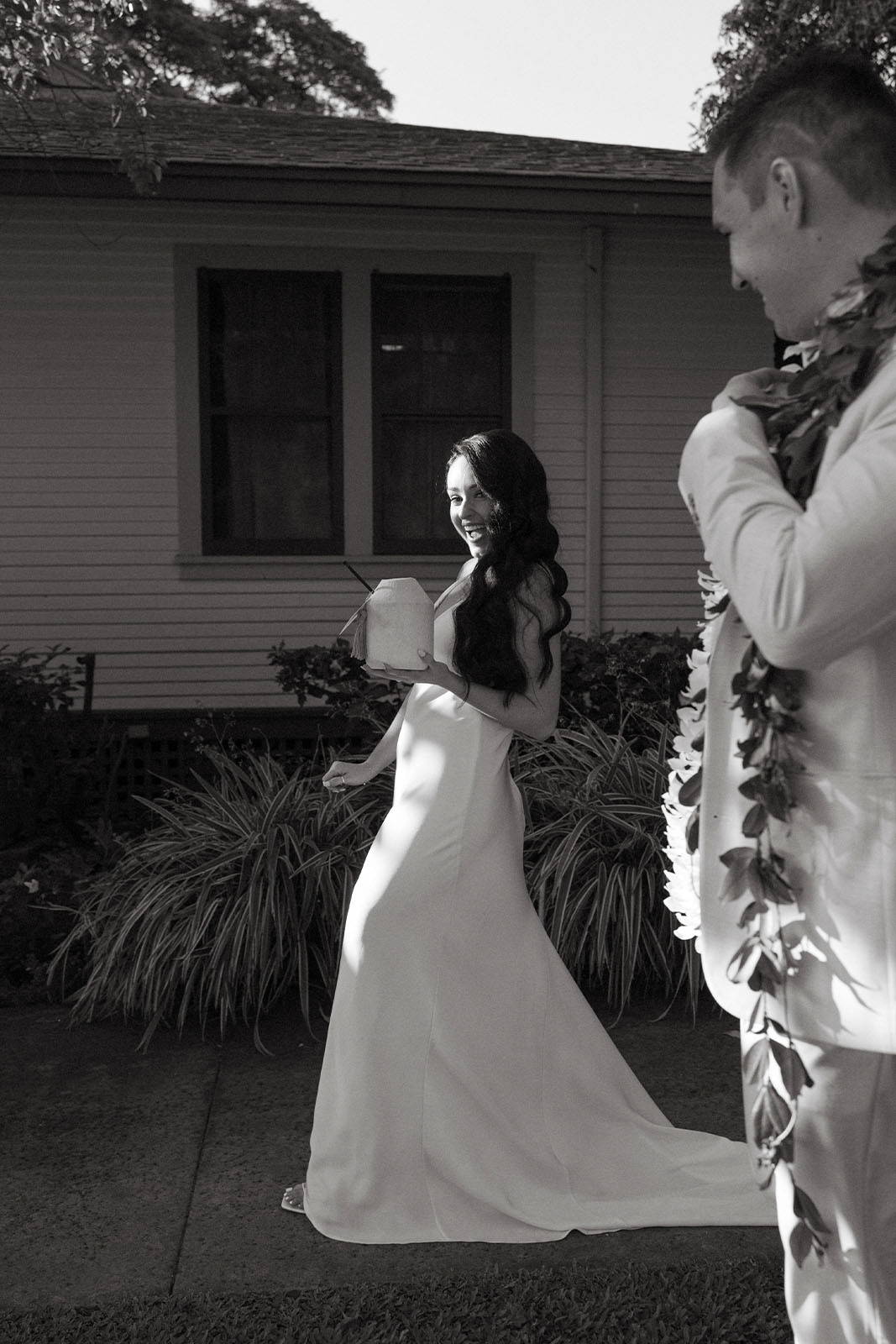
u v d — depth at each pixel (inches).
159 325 317.7
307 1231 122.9
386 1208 121.0
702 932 66.8
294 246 318.7
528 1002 123.9
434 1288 110.8
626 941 181.8
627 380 332.2
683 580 338.6
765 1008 63.2
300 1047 173.0
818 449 59.9
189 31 1086.4
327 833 203.2
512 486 121.4
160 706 324.5
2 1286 114.4
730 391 64.4
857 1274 64.4
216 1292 111.9
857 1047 60.5
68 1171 136.9
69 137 296.5
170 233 316.2
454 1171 120.4
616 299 330.3
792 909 62.5
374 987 120.3
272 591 324.8
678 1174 126.6
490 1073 121.7
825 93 59.2
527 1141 123.3
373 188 295.0
